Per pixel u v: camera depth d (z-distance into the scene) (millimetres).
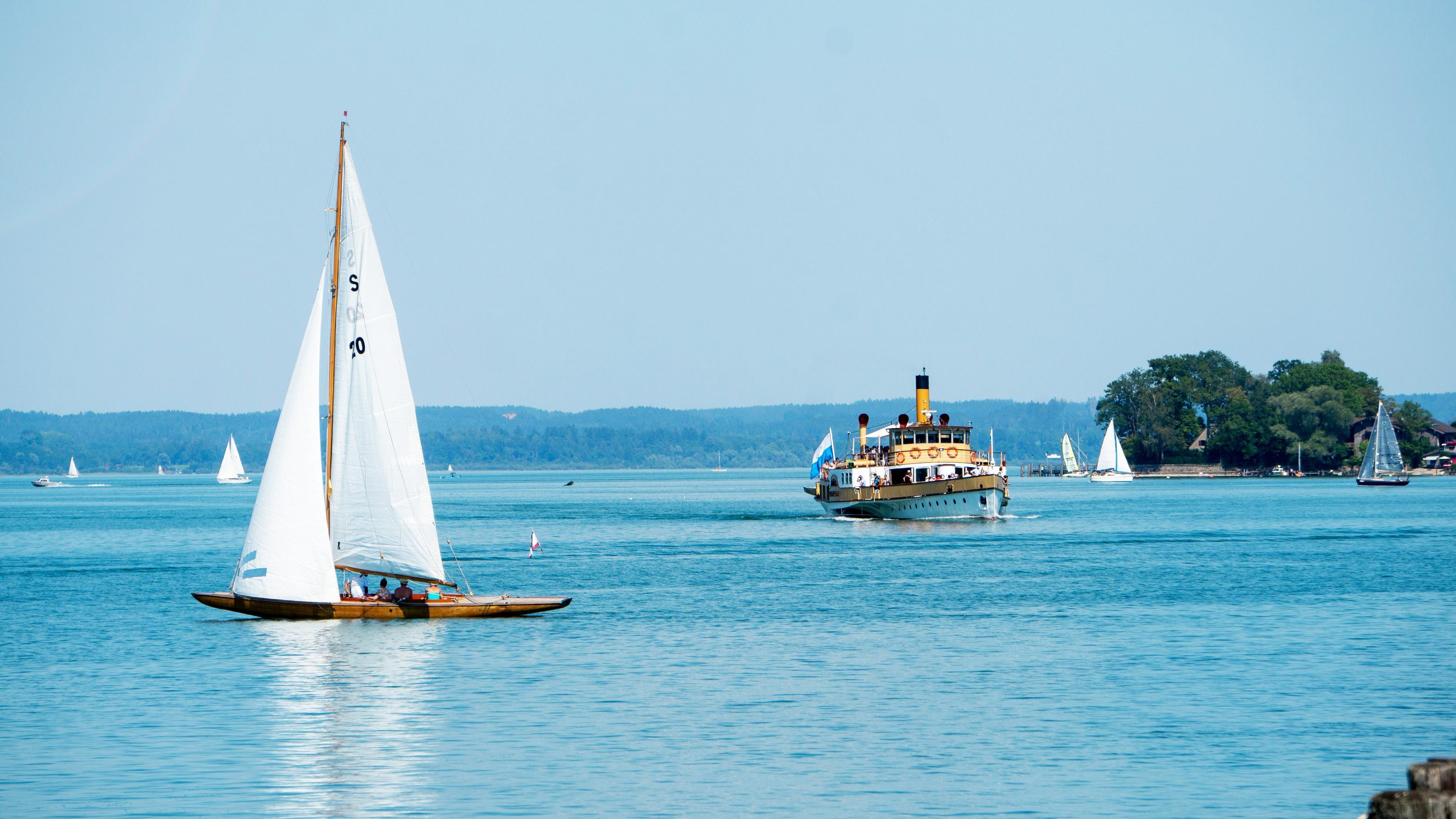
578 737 175875
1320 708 188625
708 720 184750
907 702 195000
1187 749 167625
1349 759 162375
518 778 157250
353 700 198750
